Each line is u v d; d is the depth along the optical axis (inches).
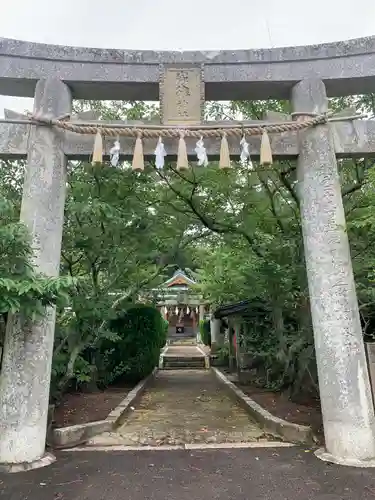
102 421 277.6
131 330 494.9
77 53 244.7
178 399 436.8
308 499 161.5
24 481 180.5
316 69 246.7
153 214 364.8
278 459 211.2
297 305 362.9
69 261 340.8
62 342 337.7
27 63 243.0
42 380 211.0
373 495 163.9
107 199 317.7
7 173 319.6
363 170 313.1
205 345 1070.4
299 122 233.5
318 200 232.7
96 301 340.5
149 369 517.7
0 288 186.4
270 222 363.6
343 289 220.8
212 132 225.9
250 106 348.8
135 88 250.8
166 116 238.5
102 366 462.0
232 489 172.2
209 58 246.7
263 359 498.9
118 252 344.5
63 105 241.9
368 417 206.4
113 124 228.4
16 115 238.8
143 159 234.2
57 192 232.5
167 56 245.9
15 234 197.8
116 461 210.1
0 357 239.5
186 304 970.7
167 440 256.4
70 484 177.8
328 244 226.7
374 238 288.2
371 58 241.9
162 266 446.9
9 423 200.8
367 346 231.8
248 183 363.3
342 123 243.1
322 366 218.7
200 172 348.5
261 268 335.0
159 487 174.7
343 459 201.3
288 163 320.8
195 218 405.7
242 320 526.6
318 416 299.4
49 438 236.7
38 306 199.2
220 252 408.8
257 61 247.0
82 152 239.8
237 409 374.0
